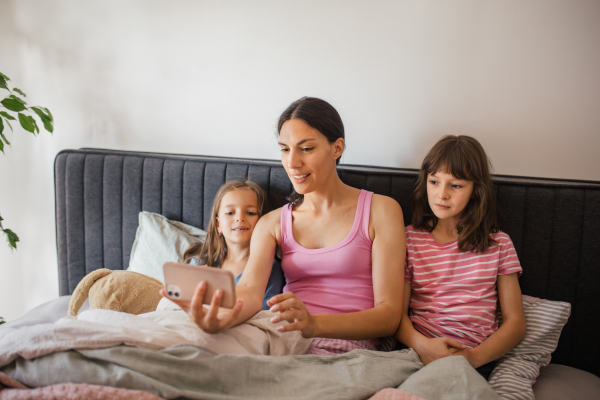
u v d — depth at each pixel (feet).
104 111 5.48
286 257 3.69
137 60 5.24
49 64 5.56
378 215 3.53
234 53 4.87
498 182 3.82
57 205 5.12
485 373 3.24
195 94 5.10
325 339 3.26
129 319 2.85
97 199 4.95
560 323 3.39
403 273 3.43
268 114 4.87
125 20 5.19
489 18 4.04
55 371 2.43
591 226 3.59
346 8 4.41
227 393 2.45
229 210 3.99
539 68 4.00
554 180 3.92
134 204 4.85
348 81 4.53
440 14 4.16
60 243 5.14
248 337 2.90
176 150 5.30
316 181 3.36
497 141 4.20
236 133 5.02
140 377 2.33
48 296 6.11
